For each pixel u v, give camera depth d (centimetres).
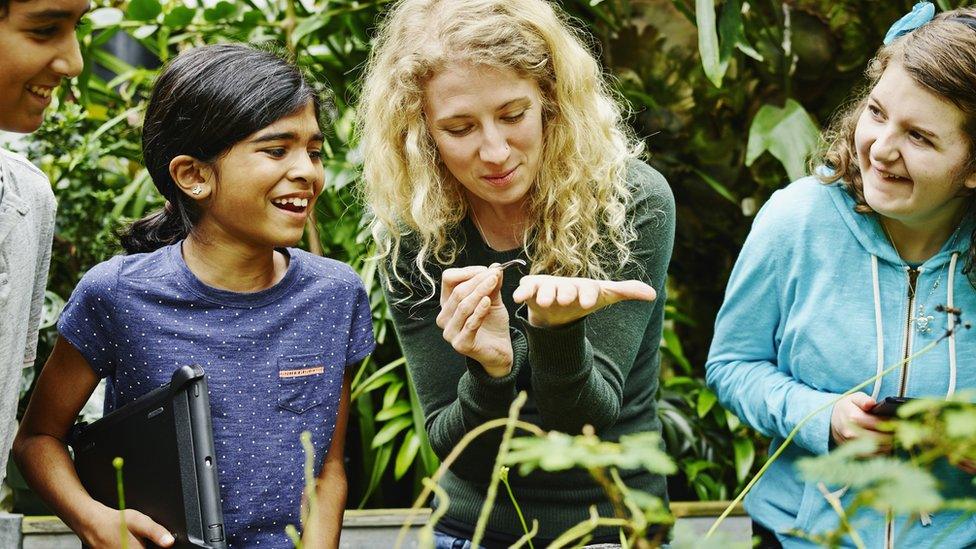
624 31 297
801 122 255
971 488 137
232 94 138
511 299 151
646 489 148
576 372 131
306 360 145
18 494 219
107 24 256
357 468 263
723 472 265
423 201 146
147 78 273
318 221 264
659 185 151
